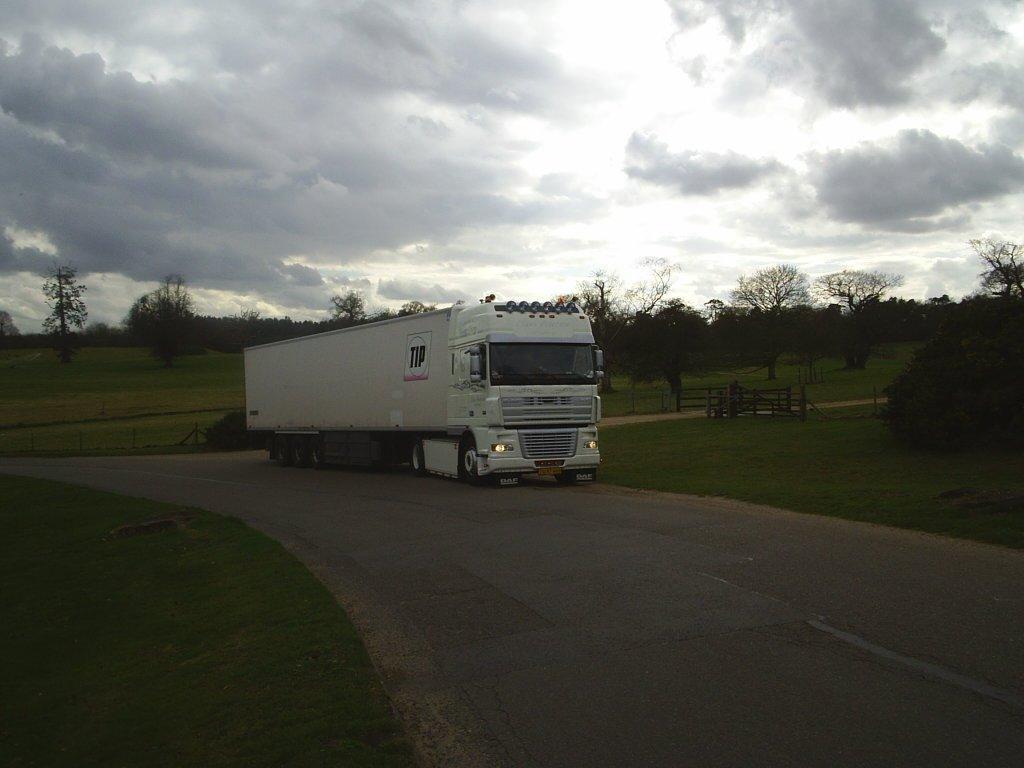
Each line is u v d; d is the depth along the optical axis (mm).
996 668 5328
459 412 18188
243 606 8531
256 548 11695
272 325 120375
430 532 12242
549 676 5688
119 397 73750
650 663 5785
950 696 4898
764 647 5961
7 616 9781
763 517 11688
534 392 17125
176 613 8766
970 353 17875
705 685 5289
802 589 7500
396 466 26266
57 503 19516
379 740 4801
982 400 17344
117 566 11812
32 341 118188
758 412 32344
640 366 59875
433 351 19375
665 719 4793
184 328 103250
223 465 30344
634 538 10523
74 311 103938
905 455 18109
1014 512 10406
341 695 5516
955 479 14523
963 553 8727
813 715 4715
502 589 8320
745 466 18734
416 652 6500
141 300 103625
